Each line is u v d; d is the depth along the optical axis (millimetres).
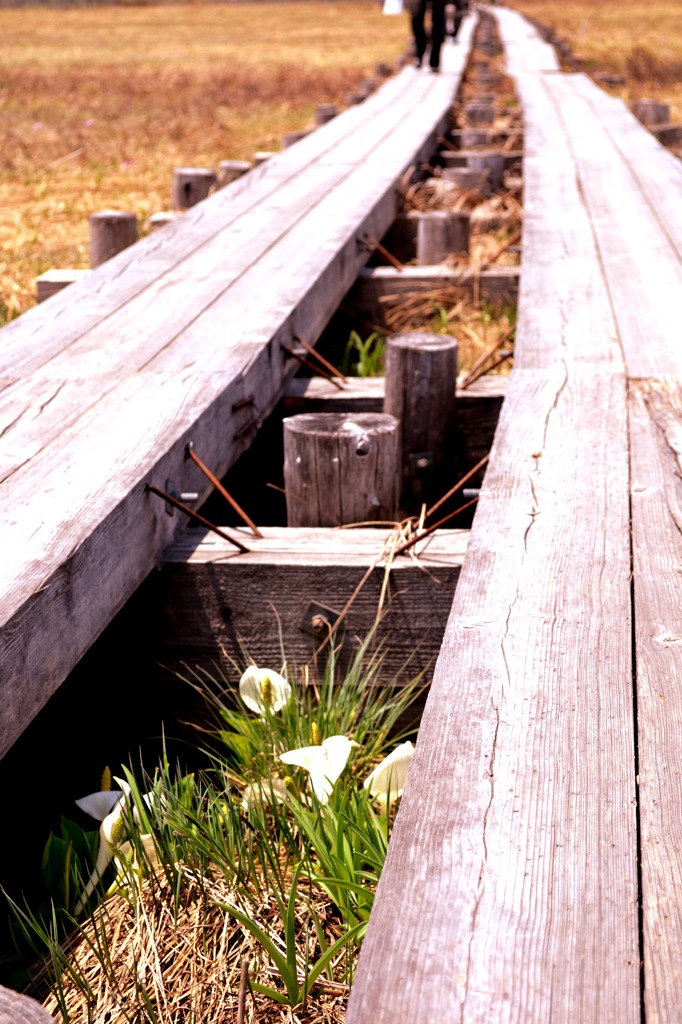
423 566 2936
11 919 2502
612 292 4984
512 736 1895
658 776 1794
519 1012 1373
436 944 1470
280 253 5453
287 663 3033
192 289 4773
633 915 1517
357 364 6219
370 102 13727
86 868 2496
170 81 22156
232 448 3697
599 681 2053
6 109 17750
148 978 2199
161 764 3018
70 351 3910
